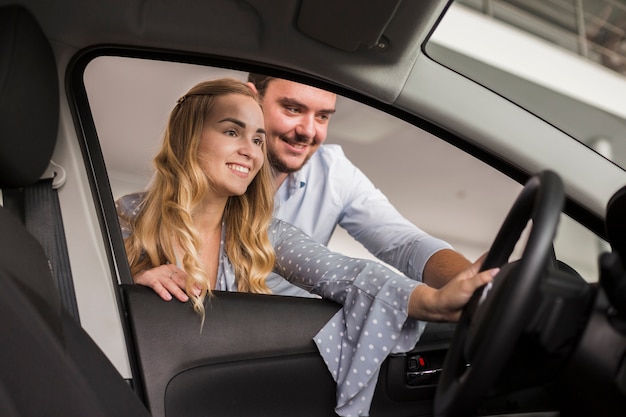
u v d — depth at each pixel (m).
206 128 1.78
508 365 0.97
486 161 1.72
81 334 1.14
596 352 0.97
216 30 1.54
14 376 0.89
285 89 1.90
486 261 1.12
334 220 2.02
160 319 1.49
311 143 1.96
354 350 1.57
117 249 1.58
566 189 1.66
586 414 1.01
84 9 1.47
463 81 1.64
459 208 2.07
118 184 1.70
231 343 1.52
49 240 1.46
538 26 2.47
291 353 1.57
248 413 1.54
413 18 1.44
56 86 1.45
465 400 0.90
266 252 1.84
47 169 1.50
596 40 2.63
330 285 1.65
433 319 1.48
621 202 0.99
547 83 2.51
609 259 0.92
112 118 1.66
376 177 2.03
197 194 1.75
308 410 1.60
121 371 1.44
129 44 1.57
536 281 0.87
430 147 2.01
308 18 1.47
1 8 1.31
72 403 0.94
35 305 1.00
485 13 2.34
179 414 1.47
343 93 1.68
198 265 1.67
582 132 2.11
